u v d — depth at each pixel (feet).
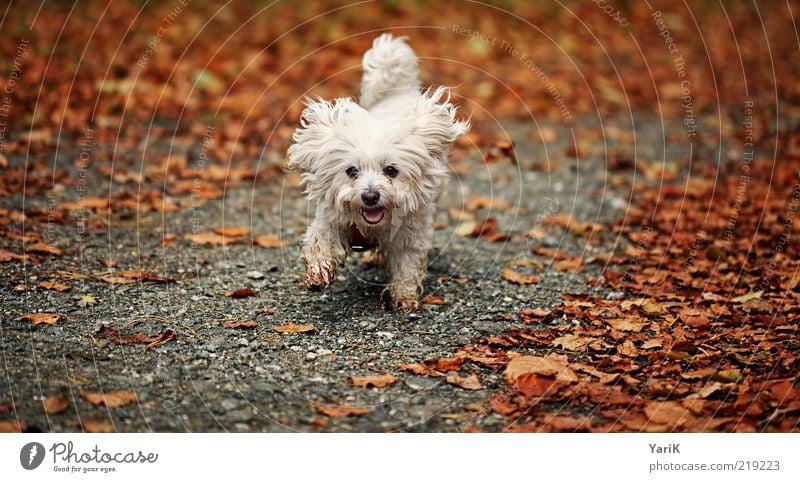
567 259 19.12
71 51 32.63
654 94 35.55
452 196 23.65
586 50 40.16
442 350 14.12
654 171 26.17
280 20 39.27
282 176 24.61
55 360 12.85
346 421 11.80
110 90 29.81
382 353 13.94
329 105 15.57
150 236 19.31
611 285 17.43
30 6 36.06
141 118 28.25
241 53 35.12
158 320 14.71
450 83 33.73
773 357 13.66
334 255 15.44
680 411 12.19
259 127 28.30
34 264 16.87
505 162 26.73
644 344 14.29
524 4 44.21
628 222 21.75
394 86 17.43
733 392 12.63
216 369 13.00
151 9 38.24
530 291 17.07
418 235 15.70
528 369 13.15
